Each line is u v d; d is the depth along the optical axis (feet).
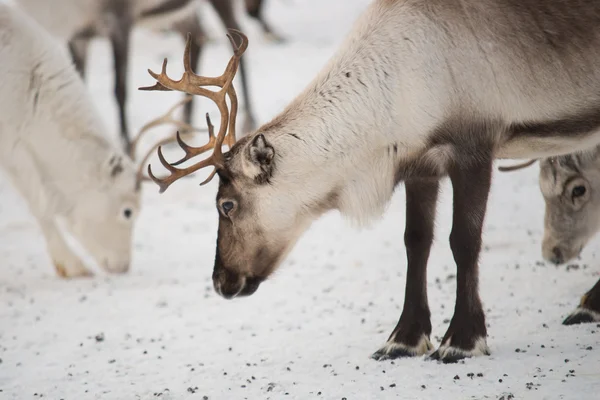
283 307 40.11
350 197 31.60
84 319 40.57
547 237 38.96
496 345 31.45
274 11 115.96
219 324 38.42
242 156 30.58
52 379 32.78
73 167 48.70
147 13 75.66
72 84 49.49
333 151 30.99
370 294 40.75
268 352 33.91
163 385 31.22
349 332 35.47
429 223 31.99
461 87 30.48
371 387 28.71
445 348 30.40
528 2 31.53
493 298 37.96
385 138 31.01
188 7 77.51
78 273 48.80
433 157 30.91
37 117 48.57
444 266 44.09
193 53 81.71
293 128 31.14
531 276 40.50
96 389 31.37
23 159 48.70
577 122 31.76
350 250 49.44
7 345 37.37
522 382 27.66
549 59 31.19
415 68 30.71
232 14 81.35
